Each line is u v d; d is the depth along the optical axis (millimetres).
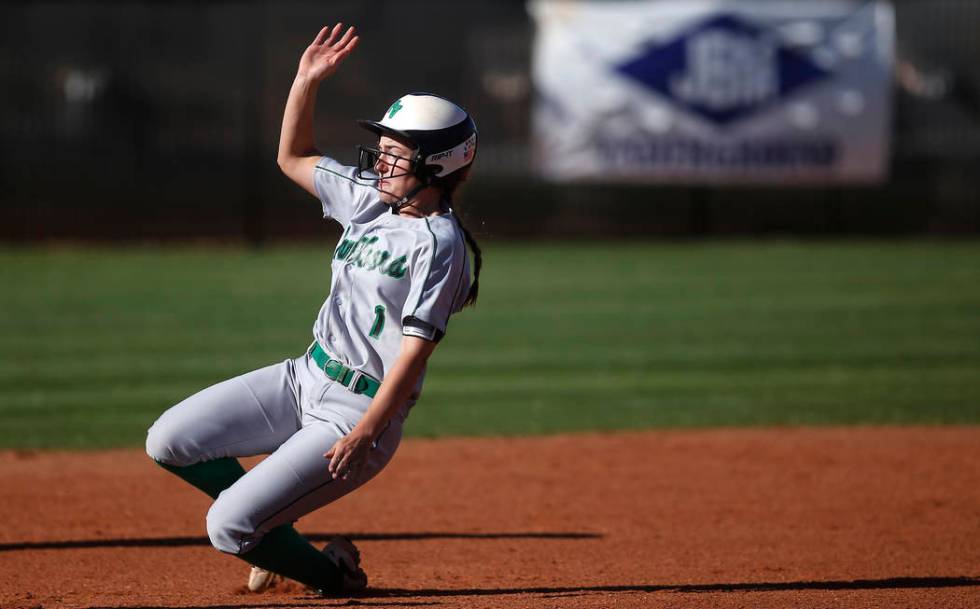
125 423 31359
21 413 32469
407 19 109438
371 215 15148
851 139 81125
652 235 86938
